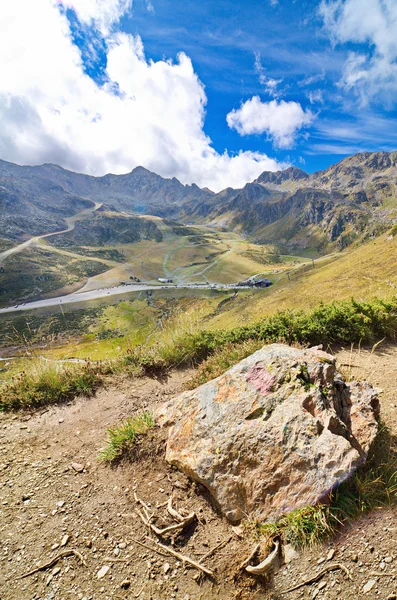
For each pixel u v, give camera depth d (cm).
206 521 310
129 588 255
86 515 325
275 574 248
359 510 273
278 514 284
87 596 250
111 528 310
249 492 305
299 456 298
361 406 358
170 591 251
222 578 255
